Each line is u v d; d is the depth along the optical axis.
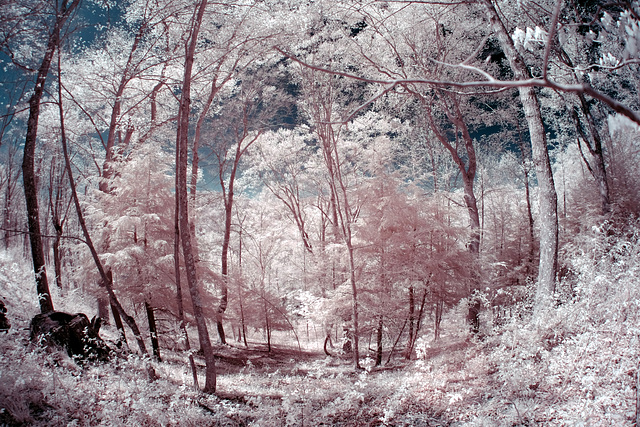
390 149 16.41
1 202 23.02
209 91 16.47
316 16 11.81
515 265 21.34
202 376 10.26
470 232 13.28
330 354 16.78
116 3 12.55
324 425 6.72
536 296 9.03
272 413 7.02
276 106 18.08
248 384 9.71
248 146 20.58
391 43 14.58
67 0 8.52
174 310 11.66
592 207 16.53
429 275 12.40
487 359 8.09
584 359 6.01
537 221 22.81
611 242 7.98
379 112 17.34
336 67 12.59
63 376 7.00
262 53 11.41
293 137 21.91
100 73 14.11
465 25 14.12
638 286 6.24
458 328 13.66
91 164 17.47
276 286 20.30
